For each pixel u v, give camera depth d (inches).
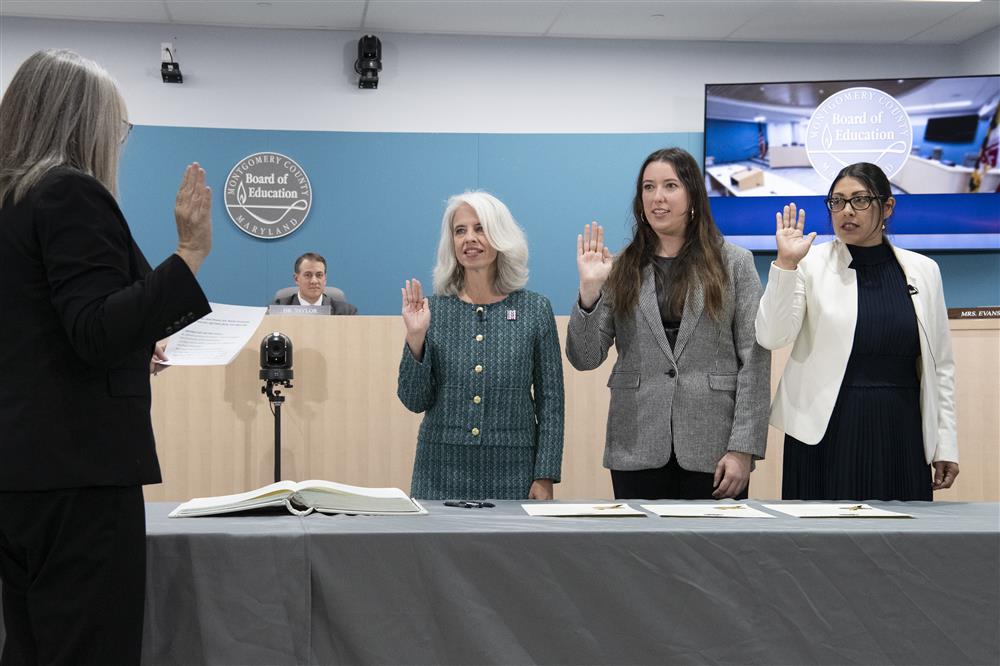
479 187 272.1
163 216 260.5
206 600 57.0
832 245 94.3
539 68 276.4
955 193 261.4
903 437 89.1
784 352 134.6
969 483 134.1
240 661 56.8
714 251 92.9
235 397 137.5
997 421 134.0
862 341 89.7
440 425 91.9
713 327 91.8
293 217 265.4
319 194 267.1
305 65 268.5
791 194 264.7
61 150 52.6
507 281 94.7
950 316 134.8
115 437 51.5
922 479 89.3
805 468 91.0
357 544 58.0
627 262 95.0
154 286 49.7
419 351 89.8
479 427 91.0
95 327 48.2
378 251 268.5
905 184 262.2
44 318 50.4
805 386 91.3
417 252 269.6
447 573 58.2
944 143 261.3
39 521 49.9
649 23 264.2
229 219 263.4
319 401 138.9
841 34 274.1
